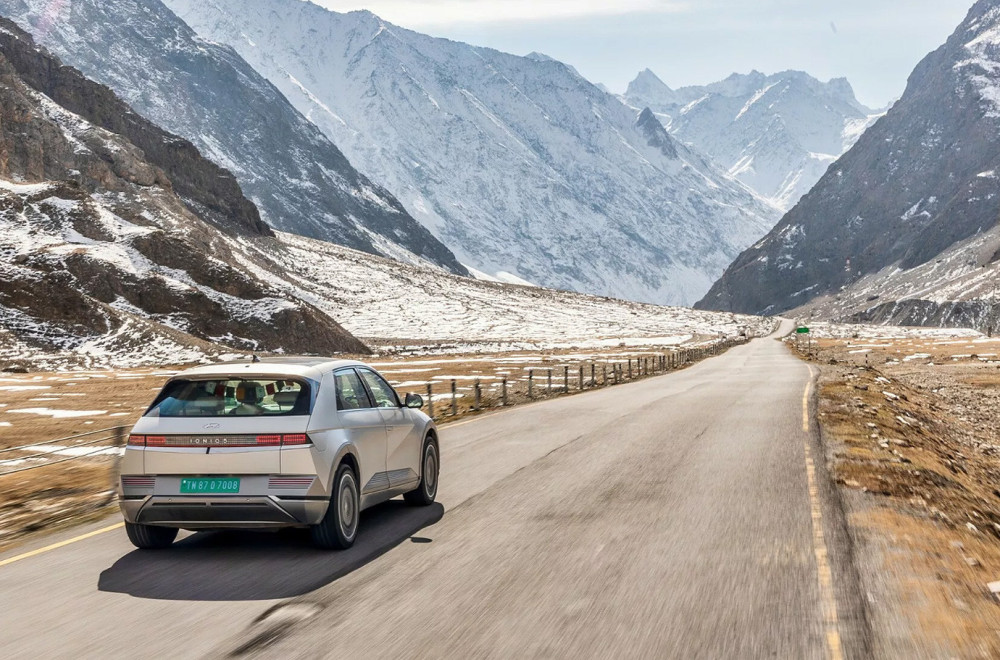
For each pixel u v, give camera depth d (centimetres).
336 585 755
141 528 881
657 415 2270
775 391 3072
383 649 596
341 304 19488
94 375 6575
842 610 660
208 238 17450
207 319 11119
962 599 684
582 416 2291
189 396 881
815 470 1317
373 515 1055
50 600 728
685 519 995
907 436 1861
